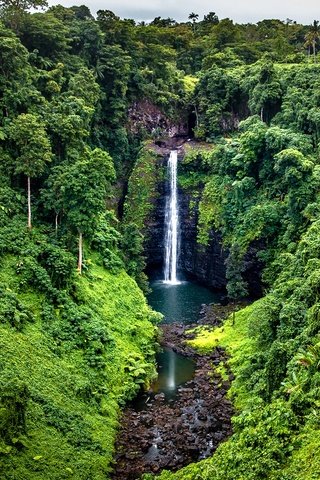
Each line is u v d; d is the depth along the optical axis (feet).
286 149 174.91
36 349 110.11
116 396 118.01
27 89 165.37
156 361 144.46
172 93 255.70
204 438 107.96
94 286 144.66
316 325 98.17
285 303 118.21
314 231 140.77
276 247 175.94
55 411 97.71
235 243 182.80
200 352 149.38
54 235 147.33
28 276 126.11
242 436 79.97
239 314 164.35
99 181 141.28
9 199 145.69
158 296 199.11
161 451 103.30
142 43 258.57
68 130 160.25
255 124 200.64
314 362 87.04
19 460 81.35
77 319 125.80
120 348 132.16
